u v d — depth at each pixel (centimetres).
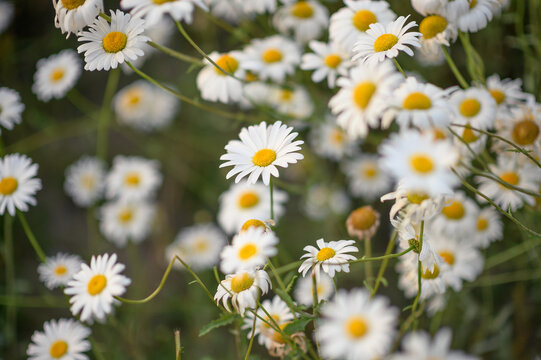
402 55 94
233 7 92
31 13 132
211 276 100
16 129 122
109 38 74
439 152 63
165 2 75
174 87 115
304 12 91
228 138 113
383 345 62
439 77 95
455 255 80
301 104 96
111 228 103
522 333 90
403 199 69
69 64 94
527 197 78
